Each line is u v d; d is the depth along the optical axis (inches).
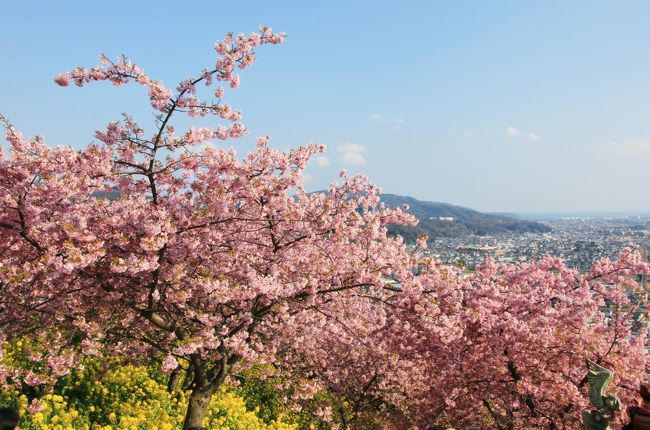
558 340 443.8
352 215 395.9
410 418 561.0
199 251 350.0
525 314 469.7
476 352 478.0
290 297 374.3
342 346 535.2
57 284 323.9
